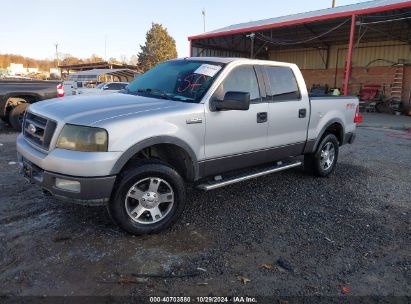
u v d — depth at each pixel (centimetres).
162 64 516
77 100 405
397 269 334
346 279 314
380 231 413
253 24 2391
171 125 374
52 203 448
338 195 532
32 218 404
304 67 2791
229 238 380
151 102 396
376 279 317
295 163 552
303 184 577
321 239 387
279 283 304
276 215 447
